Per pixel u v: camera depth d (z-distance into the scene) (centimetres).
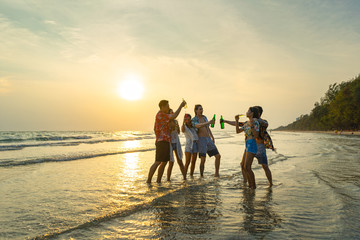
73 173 770
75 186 586
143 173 784
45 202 450
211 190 543
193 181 648
